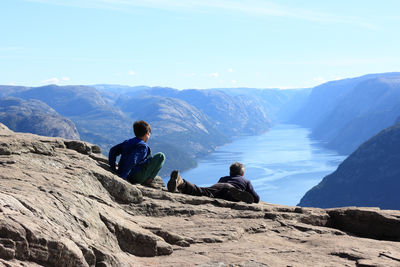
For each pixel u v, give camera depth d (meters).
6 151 6.20
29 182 4.75
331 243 6.04
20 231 2.88
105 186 6.43
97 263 3.57
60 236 3.26
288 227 7.27
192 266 4.21
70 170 6.20
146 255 4.63
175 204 7.48
